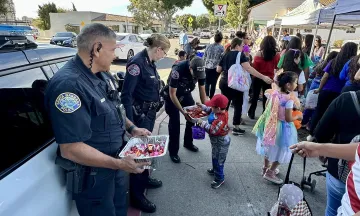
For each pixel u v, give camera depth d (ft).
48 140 4.84
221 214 8.43
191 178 10.39
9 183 3.60
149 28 152.46
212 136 9.24
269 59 15.66
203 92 11.06
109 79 5.74
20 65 4.84
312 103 14.84
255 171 10.98
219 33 19.04
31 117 4.68
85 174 4.75
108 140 5.09
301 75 13.52
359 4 11.78
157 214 8.36
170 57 52.70
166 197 9.21
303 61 13.42
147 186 9.66
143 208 8.36
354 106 4.85
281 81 9.32
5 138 4.01
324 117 5.52
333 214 5.68
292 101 9.07
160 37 7.95
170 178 10.36
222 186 9.90
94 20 119.75
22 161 4.06
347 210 3.68
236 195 9.40
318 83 14.90
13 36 5.04
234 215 8.41
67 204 4.76
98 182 4.95
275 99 9.37
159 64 43.34
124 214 6.66
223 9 34.14
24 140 4.32
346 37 54.29
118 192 6.32
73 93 4.26
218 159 9.45
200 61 10.34
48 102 4.33
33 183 3.88
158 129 15.33
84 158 4.37
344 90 8.76
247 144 13.56
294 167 11.28
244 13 96.99
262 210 8.66
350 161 4.78
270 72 15.85
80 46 4.67
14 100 4.43
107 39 4.74
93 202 5.09
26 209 3.65
